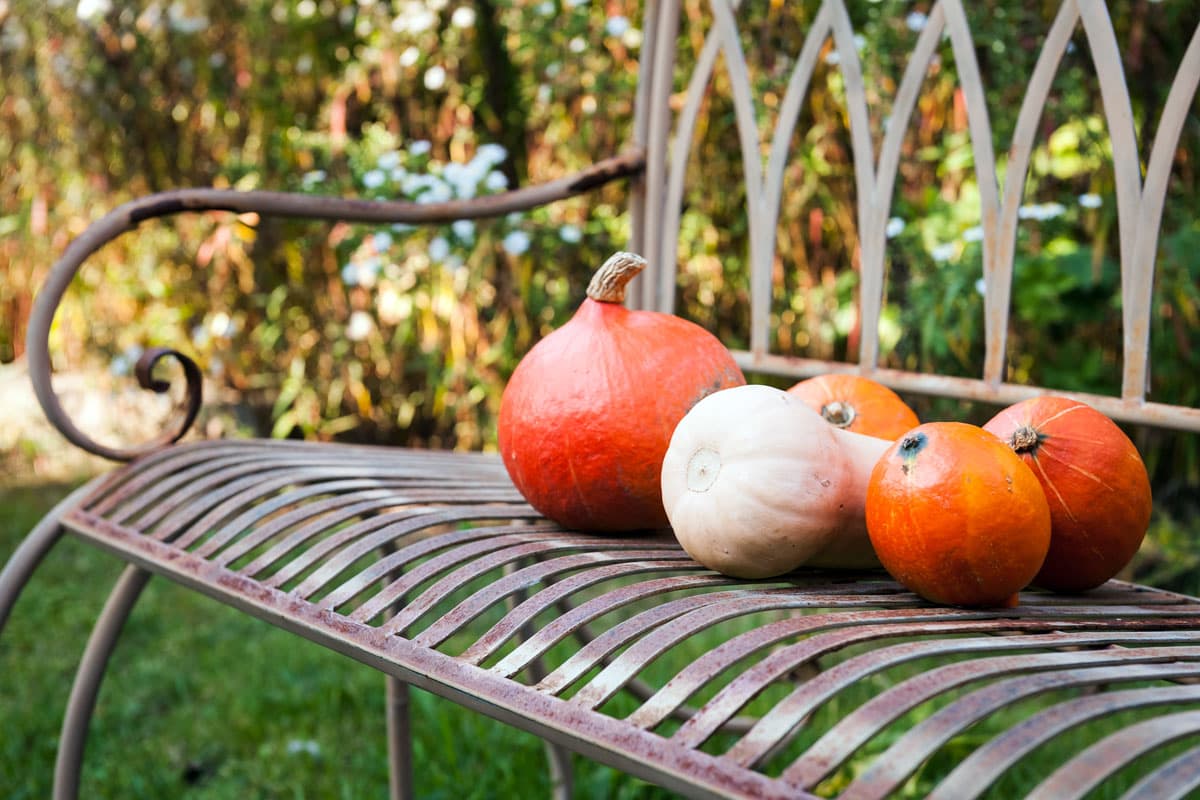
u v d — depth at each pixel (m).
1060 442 0.75
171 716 1.90
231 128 2.96
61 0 2.91
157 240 2.99
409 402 2.95
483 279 2.60
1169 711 1.77
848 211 2.27
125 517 1.01
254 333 3.01
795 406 0.77
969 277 1.98
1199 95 1.97
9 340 3.51
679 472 0.78
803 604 0.68
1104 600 0.78
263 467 1.04
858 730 0.50
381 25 2.70
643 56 1.40
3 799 1.58
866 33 2.10
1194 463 2.20
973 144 1.14
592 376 0.87
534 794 1.60
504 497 1.00
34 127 3.00
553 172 2.61
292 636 2.24
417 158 2.45
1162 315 2.08
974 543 0.68
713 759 0.52
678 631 0.61
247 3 2.89
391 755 1.37
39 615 2.30
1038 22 1.92
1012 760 0.47
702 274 2.45
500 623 0.69
